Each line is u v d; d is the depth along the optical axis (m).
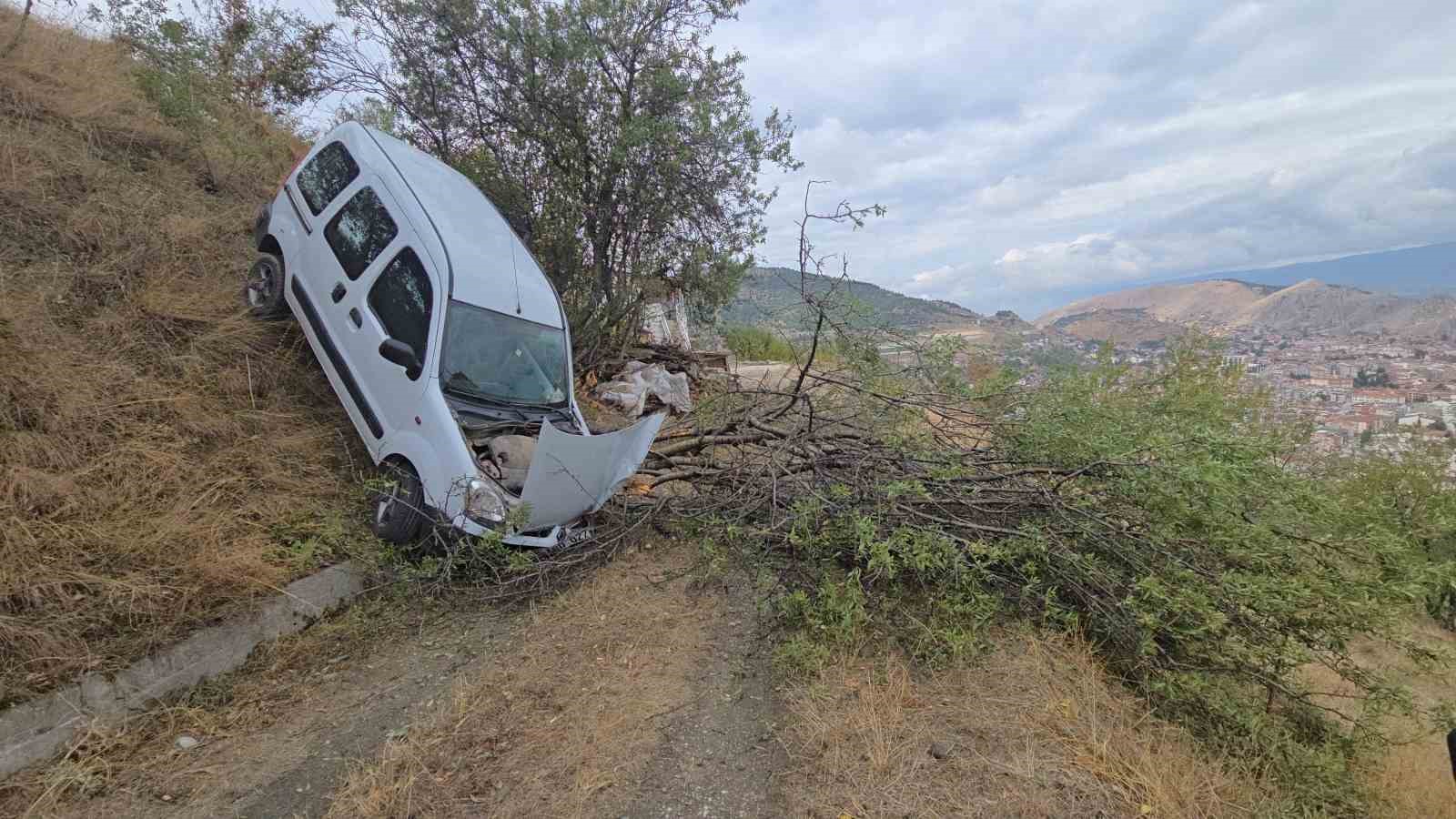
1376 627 3.67
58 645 2.98
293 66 9.23
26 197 5.40
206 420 4.62
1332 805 3.35
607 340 9.98
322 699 3.42
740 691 3.65
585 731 3.28
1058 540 4.28
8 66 6.62
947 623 4.02
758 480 5.44
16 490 3.47
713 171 9.25
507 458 4.69
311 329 5.61
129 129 7.18
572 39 8.23
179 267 5.83
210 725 3.12
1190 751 3.36
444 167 6.41
